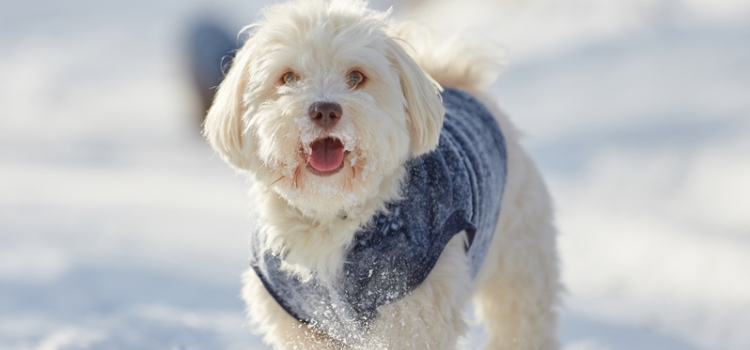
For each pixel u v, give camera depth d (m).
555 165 12.27
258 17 3.46
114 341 4.21
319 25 3.08
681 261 7.78
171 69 30.91
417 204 3.15
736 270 7.32
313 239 3.13
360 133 2.95
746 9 18.05
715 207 9.40
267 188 3.21
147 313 5.03
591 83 16.30
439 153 3.37
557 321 4.31
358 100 2.96
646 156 11.66
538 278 4.18
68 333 4.29
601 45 18.62
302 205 3.06
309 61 3.04
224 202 11.23
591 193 10.73
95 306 5.18
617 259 8.09
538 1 23.20
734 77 14.36
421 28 4.36
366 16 3.28
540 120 14.95
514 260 4.14
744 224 8.66
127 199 11.35
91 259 6.80
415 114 3.20
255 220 3.44
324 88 2.97
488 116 4.09
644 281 7.33
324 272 3.13
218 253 7.70
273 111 2.99
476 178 3.54
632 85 15.42
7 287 5.72
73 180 13.36
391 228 3.10
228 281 6.43
